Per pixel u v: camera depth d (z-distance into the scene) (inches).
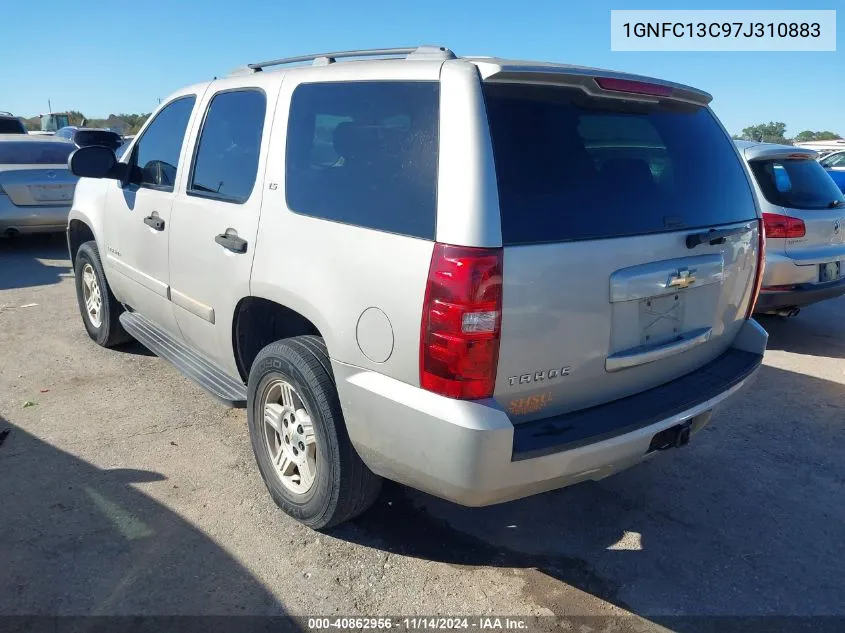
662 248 110.1
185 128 159.8
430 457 96.4
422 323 94.9
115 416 170.7
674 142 121.9
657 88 114.0
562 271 97.0
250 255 127.0
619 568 120.0
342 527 128.3
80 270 219.3
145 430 163.6
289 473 130.8
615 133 111.7
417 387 97.3
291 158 122.4
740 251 127.7
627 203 107.8
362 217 106.1
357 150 110.0
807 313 294.4
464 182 93.5
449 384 93.3
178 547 120.3
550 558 122.1
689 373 124.2
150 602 107.0
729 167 132.3
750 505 140.8
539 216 96.4
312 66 126.8
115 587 109.8
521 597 112.0
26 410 173.2
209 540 122.8
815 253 236.4
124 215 180.1
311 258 113.0
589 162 105.3
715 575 118.8
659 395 114.3
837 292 243.6
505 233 92.7
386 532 127.4
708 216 122.2
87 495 135.1
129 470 145.2
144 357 212.1
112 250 191.2
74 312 261.1
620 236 104.6
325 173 114.8
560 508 137.9
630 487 146.9
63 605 105.4
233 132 140.9
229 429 165.0
